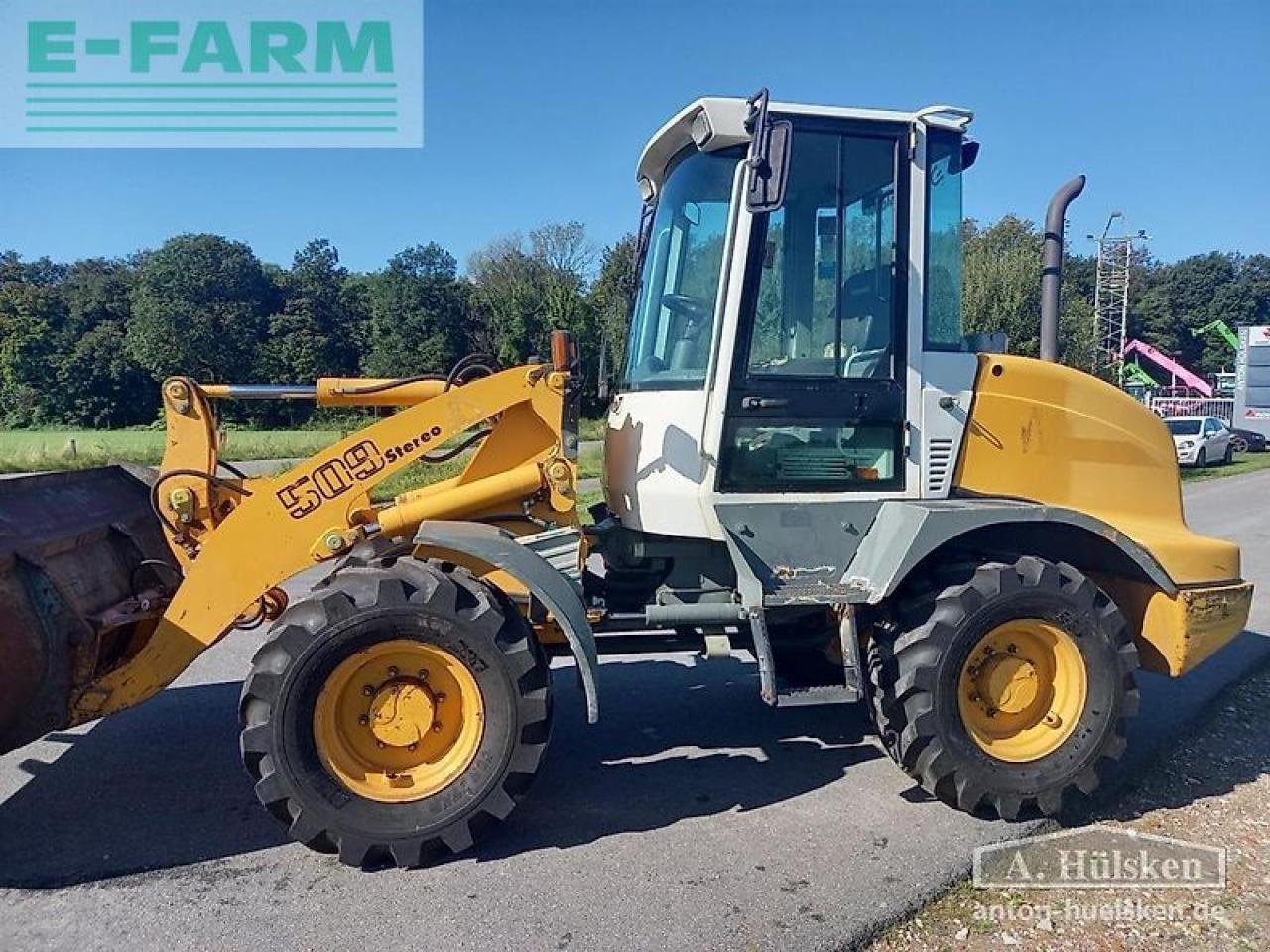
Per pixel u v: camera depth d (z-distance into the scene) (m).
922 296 3.88
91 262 68.44
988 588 3.54
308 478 3.53
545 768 4.12
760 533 3.76
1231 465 23.83
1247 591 4.07
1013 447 4.04
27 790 3.88
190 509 3.92
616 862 3.25
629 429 4.01
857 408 3.81
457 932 2.80
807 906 2.94
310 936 2.79
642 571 4.15
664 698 5.07
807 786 3.91
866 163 3.81
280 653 3.13
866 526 3.86
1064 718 3.66
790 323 3.75
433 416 3.62
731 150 3.71
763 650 3.55
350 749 3.29
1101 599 3.71
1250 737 4.48
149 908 2.95
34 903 2.99
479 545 3.35
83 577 3.62
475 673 3.25
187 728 4.61
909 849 3.34
